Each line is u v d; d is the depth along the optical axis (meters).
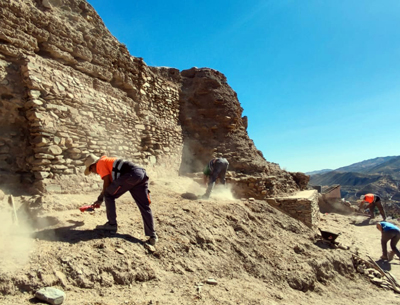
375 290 6.64
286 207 9.72
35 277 2.77
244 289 4.09
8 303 2.41
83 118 6.74
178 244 4.53
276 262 5.62
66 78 6.60
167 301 3.07
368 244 10.97
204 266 4.36
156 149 10.19
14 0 5.89
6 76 5.42
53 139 5.70
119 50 9.19
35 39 6.20
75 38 7.33
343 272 7.05
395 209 25.25
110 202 4.18
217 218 6.28
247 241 5.96
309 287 5.38
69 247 3.42
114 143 7.84
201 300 3.30
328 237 8.31
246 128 16.39
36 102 5.52
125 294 3.03
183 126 12.88
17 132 5.54
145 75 10.46
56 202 4.94
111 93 8.31
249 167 11.62
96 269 3.19
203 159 12.20
